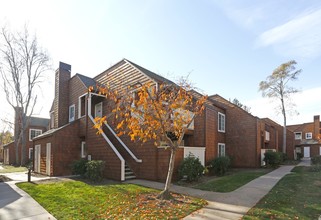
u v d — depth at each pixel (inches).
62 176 546.6
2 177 512.7
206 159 638.5
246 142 830.5
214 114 741.3
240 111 858.8
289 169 757.9
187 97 335.0
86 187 384.8
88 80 715.4
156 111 298.4
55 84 816.9
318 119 1792.6
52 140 593.6
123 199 303.7
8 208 271.0
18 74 1049.5
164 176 459.2
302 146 1811.0
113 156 492.7
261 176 552.4
